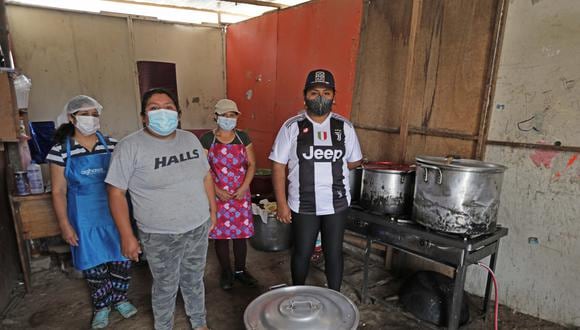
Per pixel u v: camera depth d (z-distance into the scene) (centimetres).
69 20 397
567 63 194
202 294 191
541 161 209
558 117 200
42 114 396
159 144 158
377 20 280
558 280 209
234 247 255
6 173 236
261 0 379
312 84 182
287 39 374
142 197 157
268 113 419
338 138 193
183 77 479
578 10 188
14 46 371
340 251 204
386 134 283
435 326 197
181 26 466
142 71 447
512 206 223
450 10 237
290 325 114
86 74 414
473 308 230
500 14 212
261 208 306
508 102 218
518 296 227
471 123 234
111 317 218
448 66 242
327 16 321
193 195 167
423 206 184
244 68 460
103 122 433
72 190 191
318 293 134
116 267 211
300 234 198
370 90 291
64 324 212
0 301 221
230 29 481
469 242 172
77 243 194
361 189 220
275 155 197
